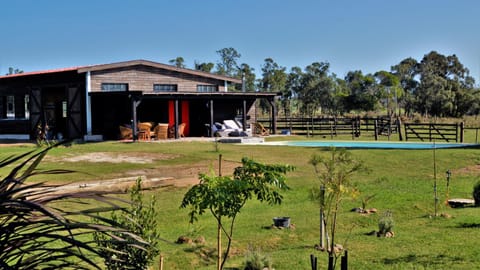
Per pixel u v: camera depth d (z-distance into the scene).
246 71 57.81
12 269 2.03
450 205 9.78
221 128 24.86
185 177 12.09
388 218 7.65
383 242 7.10
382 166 14.66
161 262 5.15
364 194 10.53
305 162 15.33
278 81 54.91
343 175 6.18
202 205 4.73
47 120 24.48
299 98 56.38
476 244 6.79
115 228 2.21
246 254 6.23
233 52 58.78
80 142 20.91
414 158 16.06
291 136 26.70
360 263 6.11
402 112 62.34
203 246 6.92
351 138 26.94
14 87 25.30
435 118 43.03
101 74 22.48
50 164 14.01
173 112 25.58
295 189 11.13
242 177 5.00
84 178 11.48
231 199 4.73
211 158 15.87
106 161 14.97
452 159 15.83
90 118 22.09
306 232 7.77
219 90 27.52
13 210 2.15
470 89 56.88
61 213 2.30
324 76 55.97
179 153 16.98
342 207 9.42
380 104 57.88
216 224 8.09
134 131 21.12
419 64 66.50
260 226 8.04
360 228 8.07
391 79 57.72
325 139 25.66
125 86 23.47
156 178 11.62
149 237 4.62
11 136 25.38
